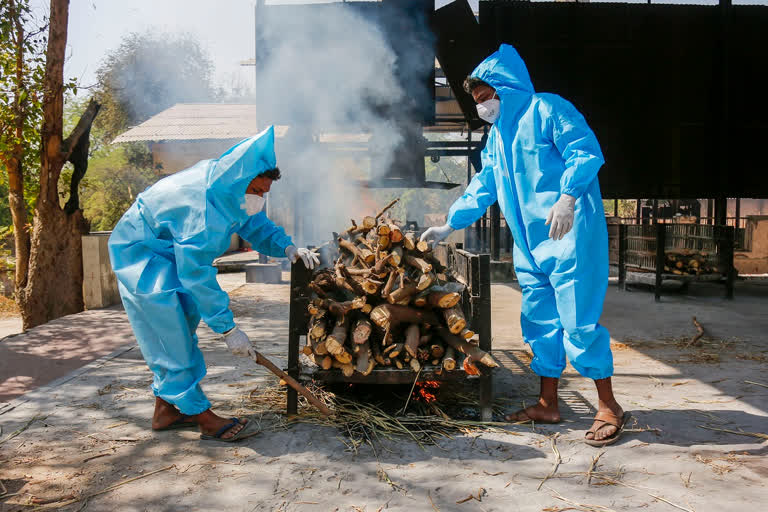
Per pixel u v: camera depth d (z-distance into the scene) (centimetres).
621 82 1020
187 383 309
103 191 2712
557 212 288
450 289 337
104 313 766
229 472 272
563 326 314
